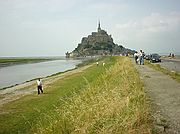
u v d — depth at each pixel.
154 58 66.06
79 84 36.47
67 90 33.00
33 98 31.20
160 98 14.64
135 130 9.00
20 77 70.56
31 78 66.06
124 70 25.88
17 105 27.53
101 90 16.75
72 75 57.75
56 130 10.80
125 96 13.15
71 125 10.55
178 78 24.16
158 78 24.81
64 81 46.66
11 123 20.17
